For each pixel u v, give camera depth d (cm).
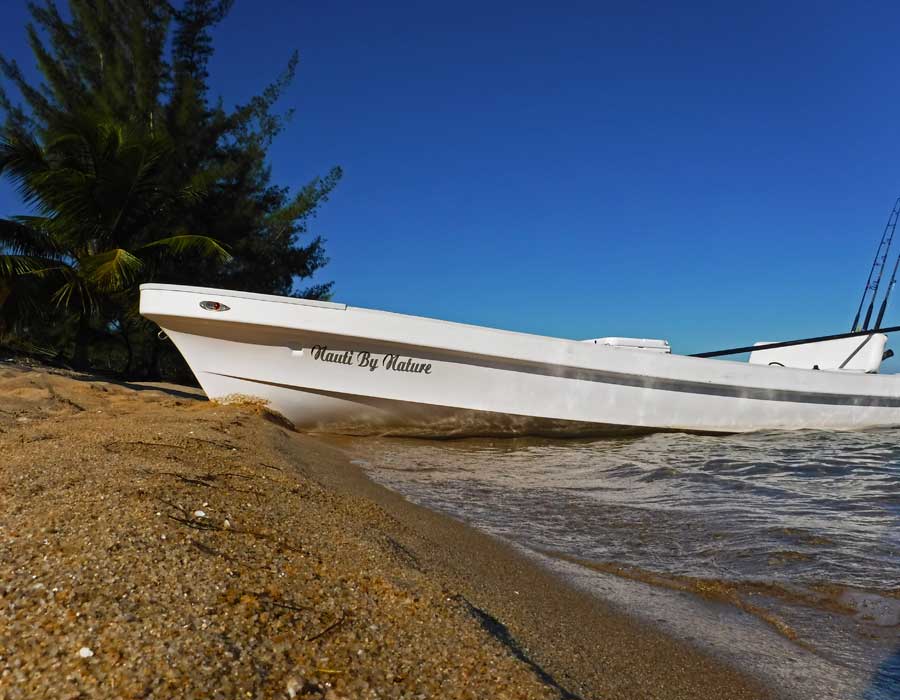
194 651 160
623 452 772
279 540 260
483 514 460
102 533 226
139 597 183
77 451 376
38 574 190
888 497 534
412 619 206
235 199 1728
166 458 380
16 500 262
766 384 911
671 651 242
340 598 213
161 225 1480
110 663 150
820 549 384
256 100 1812
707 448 805
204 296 713
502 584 292
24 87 1692
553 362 791
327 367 748
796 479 619
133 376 1803
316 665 167
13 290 1224
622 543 393
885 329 1044
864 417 982
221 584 202
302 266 1941
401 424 795
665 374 852
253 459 442
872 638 262
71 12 1758
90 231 1309
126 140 1309
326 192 1916
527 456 738
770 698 211
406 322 741
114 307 1467
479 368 774
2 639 156
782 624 275
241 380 757
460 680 172
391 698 158
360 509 372
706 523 443
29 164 1269
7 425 491
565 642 231
